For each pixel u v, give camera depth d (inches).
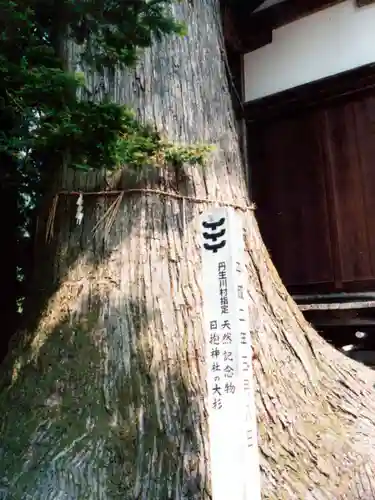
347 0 255.3
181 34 121.1
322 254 245.3
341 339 257.9
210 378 93.7
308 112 259.3
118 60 124.5
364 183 237.9
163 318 115.7
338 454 113.2
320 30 262.1
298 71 266.5
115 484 97.2
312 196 252.2
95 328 114.7
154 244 122.3
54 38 126.6
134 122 114.1
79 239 127.6
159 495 97.3
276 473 106.4
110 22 115.3
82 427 104.0
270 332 126.9
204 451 102.9
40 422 106.3
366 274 231.8
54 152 117.8
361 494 107.5
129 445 101.7
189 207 127.8
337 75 246.1
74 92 103.6
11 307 193.2
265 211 264.8
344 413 124.9
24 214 204.4
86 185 130.6
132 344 112.5
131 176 127.1
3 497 98.5
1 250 194.5
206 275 98.7
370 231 233.5
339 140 247.8
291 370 125.2
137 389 107.7
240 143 274.7
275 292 137.6
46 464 100.0
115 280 119.6
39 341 118.6
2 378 122.0
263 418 113.0
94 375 109.6
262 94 276.4
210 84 148.7
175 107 137.3
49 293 126.3
